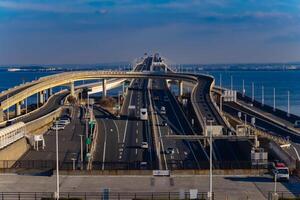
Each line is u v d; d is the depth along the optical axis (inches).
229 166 3710.6
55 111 6550.2
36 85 7760.8
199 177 2822.3
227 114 7042.3
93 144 4658.0
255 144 4087.1
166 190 2541.8
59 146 4562.0
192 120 6028.5
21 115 6550.2
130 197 2413.9
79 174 2871.6
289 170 2972.4
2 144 3796.8
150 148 4662.9
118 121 6368.1
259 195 2469.2
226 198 2406.5
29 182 2714.1
